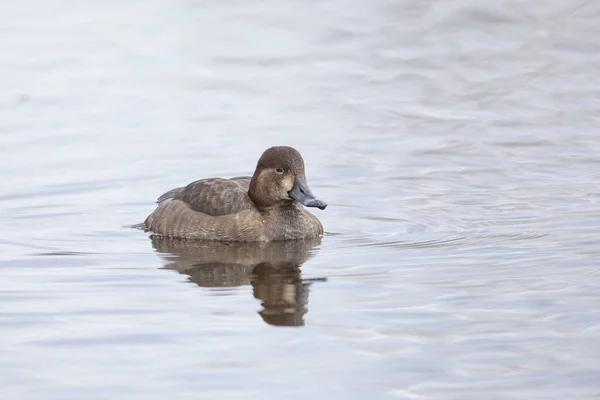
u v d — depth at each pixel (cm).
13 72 2430
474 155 1858
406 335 1005
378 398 872
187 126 2075
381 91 2297
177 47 2620
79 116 2141
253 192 1428
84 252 1343
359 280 1193
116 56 2552
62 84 2352
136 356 963
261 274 1230
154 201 1620
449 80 2358
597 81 2306
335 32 2691
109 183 1716
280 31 2717
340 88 2323
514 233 1391
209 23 2778
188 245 1388
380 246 1350
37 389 897
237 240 1406
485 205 1553
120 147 1936
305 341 995
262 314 1075
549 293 1119
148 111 2175
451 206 1555
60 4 2930
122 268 1263
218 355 963
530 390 883
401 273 1216
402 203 1583
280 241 1400
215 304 1112
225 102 2238
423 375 915
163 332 1024
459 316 1055
